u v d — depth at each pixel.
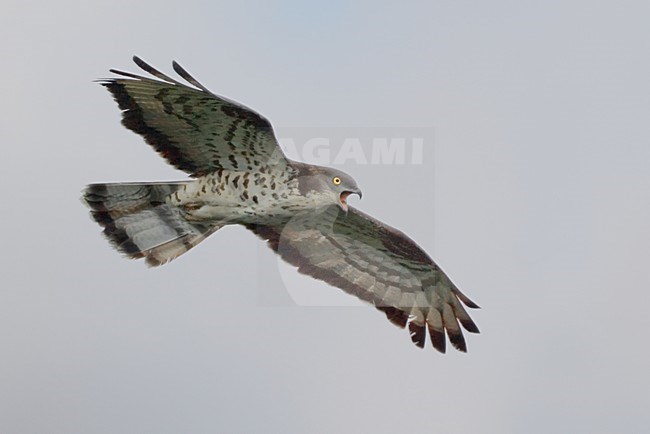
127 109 11.98
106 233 13.29
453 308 14.36
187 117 11.95
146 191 13.17
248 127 12.02
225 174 12.68
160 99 11.76
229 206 12.87
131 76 11.48
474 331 14.29
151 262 13.27
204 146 12.38
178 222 13.28
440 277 14.28
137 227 13.28
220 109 11.76
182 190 12.92
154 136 12.24
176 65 11.05
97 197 13.27
